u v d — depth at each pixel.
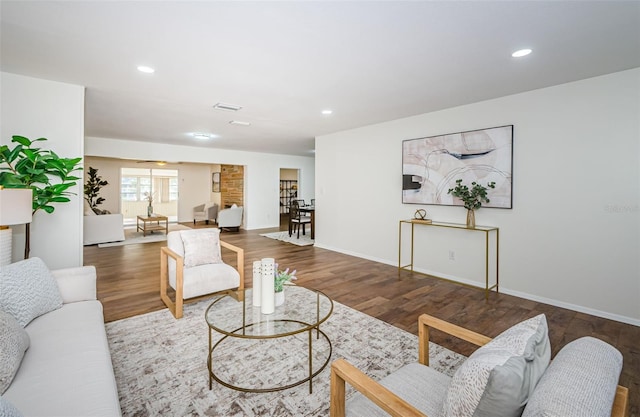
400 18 1.89
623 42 2.18
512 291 3.46
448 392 0.95
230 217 8.35
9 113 2.80
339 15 1.86
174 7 1.79
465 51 2.34
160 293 3.36
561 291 3.12
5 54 2.43
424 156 4.24
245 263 4.84
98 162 9.07
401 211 4.62
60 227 3.08
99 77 2.90
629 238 2.73
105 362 1.41
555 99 3.10
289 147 7.72
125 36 2.14
